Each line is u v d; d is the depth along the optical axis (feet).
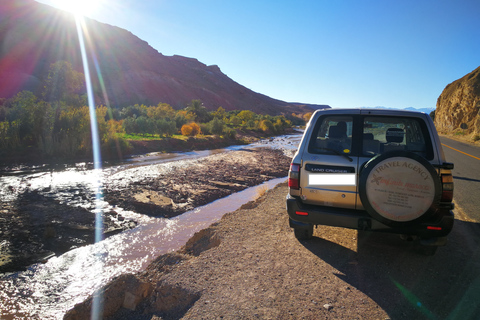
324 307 9.62
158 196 35.40
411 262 13.08
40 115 65.21
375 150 12.72
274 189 30.66
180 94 461.37
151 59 568.00
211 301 10.10
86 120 70.59
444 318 8.99
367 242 15.46
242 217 20.35
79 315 10.32
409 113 12.83
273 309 9.56
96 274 17.54
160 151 82.02
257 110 648.38
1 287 15.93
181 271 12.42
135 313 10.55
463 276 11.78
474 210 21.99
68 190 37.65
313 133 13.62
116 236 23.62
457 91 153.17
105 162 60.95
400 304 9.82
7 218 26.53
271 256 13.80
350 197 12.50
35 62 335.06
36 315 13.56
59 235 23.44
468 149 70.28
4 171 48.80
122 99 363.35
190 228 25.57
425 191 10.82
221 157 73.15
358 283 11.25
